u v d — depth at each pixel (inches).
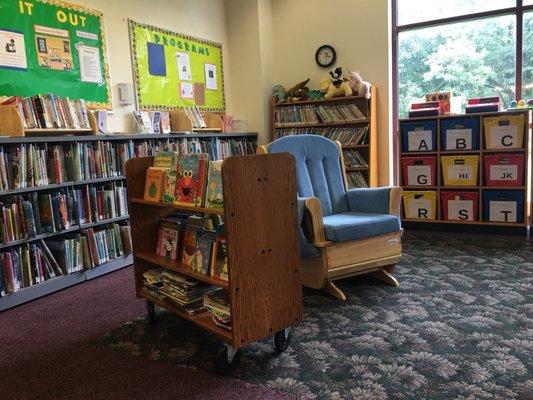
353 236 95.8
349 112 176.6
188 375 68.5
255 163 65.6
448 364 67.9
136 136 133.2
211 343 79.4
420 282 106.3
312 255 95.5
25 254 104.3
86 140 119.2
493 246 136.6
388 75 176.6
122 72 149.3
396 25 179.3
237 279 64.9
